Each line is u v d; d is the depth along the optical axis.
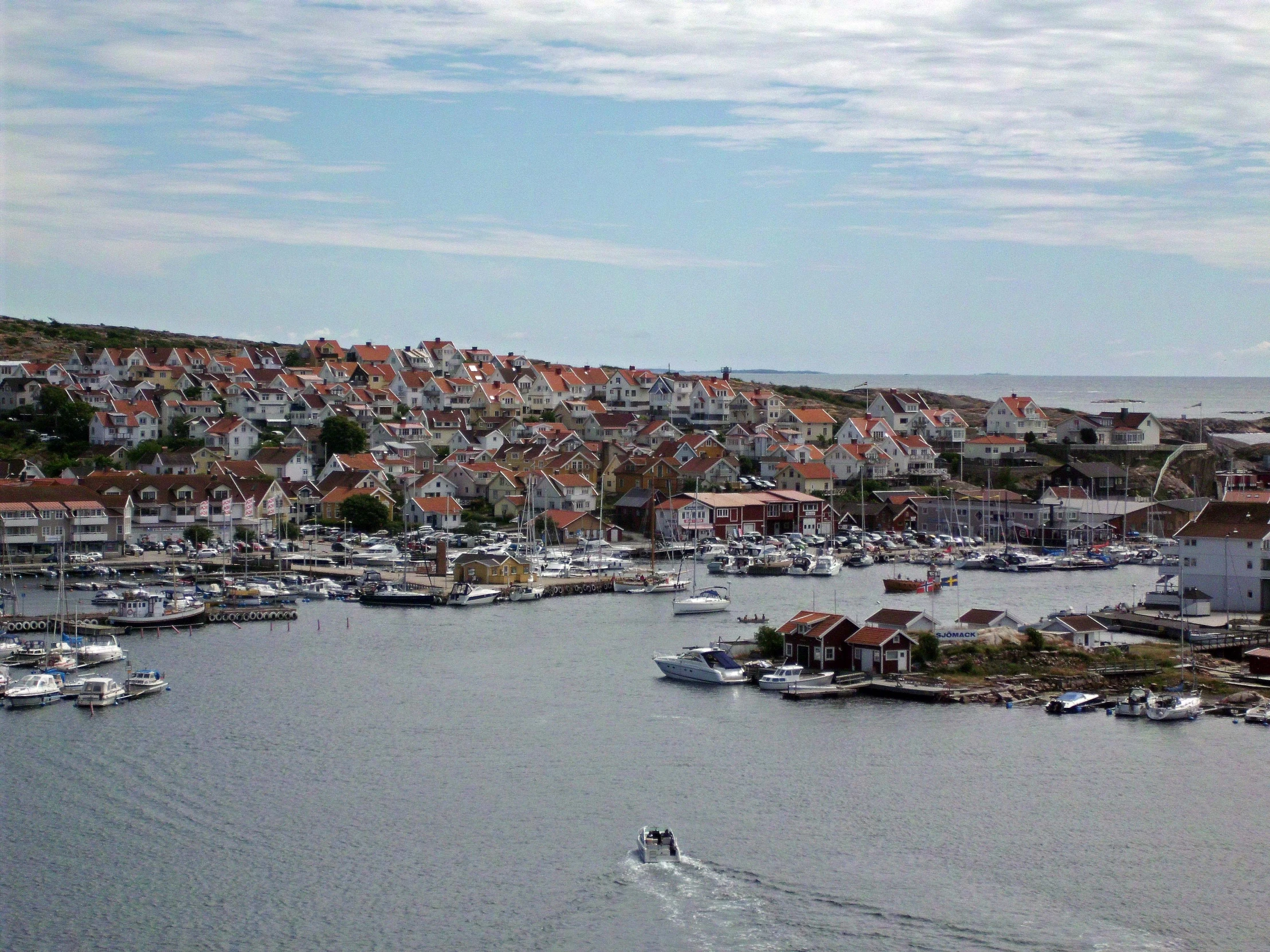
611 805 94.31
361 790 97.50
